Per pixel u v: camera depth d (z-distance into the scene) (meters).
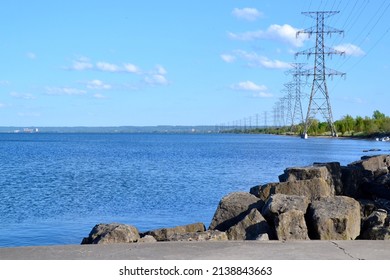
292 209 14.20
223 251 9.94
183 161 72.69
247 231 14.43
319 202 14.84
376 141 158.12
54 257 9.52
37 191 37.41
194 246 10.36
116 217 25.80
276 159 76.31
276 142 170.38
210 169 57.78
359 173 22.41
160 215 26.33
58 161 73.12
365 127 194.38
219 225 16.31
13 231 21.84
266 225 14.44
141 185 41.12
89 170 57.00
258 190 18.89
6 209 28.66
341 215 14.02
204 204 30.31
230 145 146.88
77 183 43.03
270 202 14.86
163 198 33.09
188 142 187.12
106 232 13.78
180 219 25.02
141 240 13.79
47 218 25.58
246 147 129.00
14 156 86.88
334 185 21.45
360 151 96.62
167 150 113.00
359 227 14.70
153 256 9.59
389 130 167.12
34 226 23.16
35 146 140.38
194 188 38.81
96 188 39.16
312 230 14.25
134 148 126.38
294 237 13.80
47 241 19.73
